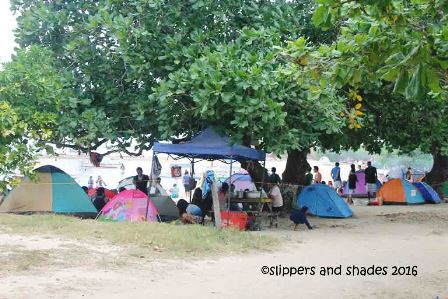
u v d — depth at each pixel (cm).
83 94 1590
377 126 1892
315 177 2633
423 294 769
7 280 747
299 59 772
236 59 1384
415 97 579
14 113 893
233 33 1585
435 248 1173
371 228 1530
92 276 804
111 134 1523
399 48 662
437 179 2741
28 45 1645
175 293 736
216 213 1363
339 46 725
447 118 1908
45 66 1470
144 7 1501
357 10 652
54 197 1513
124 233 1123
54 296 682
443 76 657
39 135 1092
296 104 1459
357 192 2831
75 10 1659
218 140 1445
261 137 1435
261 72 1338
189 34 1548
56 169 1563
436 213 1895
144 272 855
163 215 1588
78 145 1565
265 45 1450
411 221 1680
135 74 1505
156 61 1534
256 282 827
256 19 1552
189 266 921
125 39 1461
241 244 1138
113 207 1451
